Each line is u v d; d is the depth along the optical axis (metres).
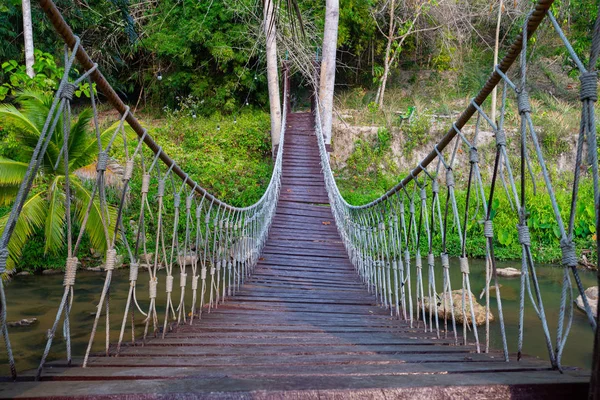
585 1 12.84
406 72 18.92
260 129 14.62
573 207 1.54
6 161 7.26
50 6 1.56
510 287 7.94
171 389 1.21
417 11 16.03
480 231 11.15
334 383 1.27
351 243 7.07
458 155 13.70
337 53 18.62
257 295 5.08
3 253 1.47
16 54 12.98
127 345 2.51
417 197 11.55
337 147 14.44
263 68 15.97
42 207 7.77
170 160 3.03
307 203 10.30
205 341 2.70
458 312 5.61
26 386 1.28
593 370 1.10
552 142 13.14
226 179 12.41
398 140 14.18
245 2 14.30
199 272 8.98
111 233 7.88
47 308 6.63
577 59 1.49
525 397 1.24
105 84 2.05
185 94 16.88
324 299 5.01
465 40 17.81
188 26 15.30
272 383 1.26
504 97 2.02
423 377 1.35
